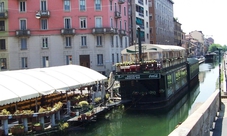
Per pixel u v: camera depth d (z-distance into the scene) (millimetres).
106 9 46375
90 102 22500
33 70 20969
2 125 14570
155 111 22859
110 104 21844
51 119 15789
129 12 57312
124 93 23656
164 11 84000
